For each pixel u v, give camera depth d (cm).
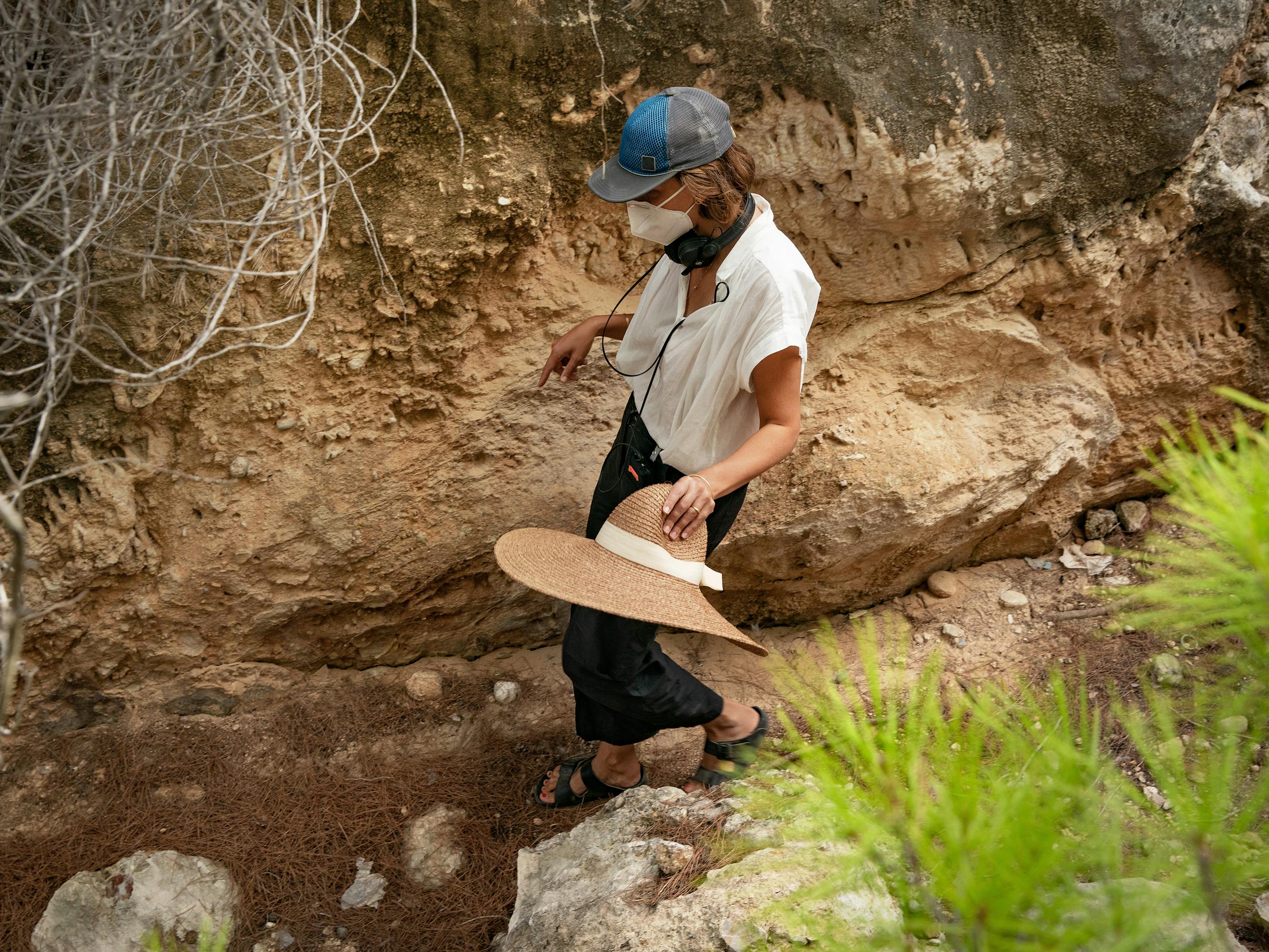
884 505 310
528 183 258
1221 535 93
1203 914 101
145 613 277
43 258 191
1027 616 337
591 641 233
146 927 240
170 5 163
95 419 253
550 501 300
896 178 264
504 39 238
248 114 209
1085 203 285
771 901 187
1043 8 255
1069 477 341
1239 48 280
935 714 98
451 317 270
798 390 206
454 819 278
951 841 86
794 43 249
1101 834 87
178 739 287
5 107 174
